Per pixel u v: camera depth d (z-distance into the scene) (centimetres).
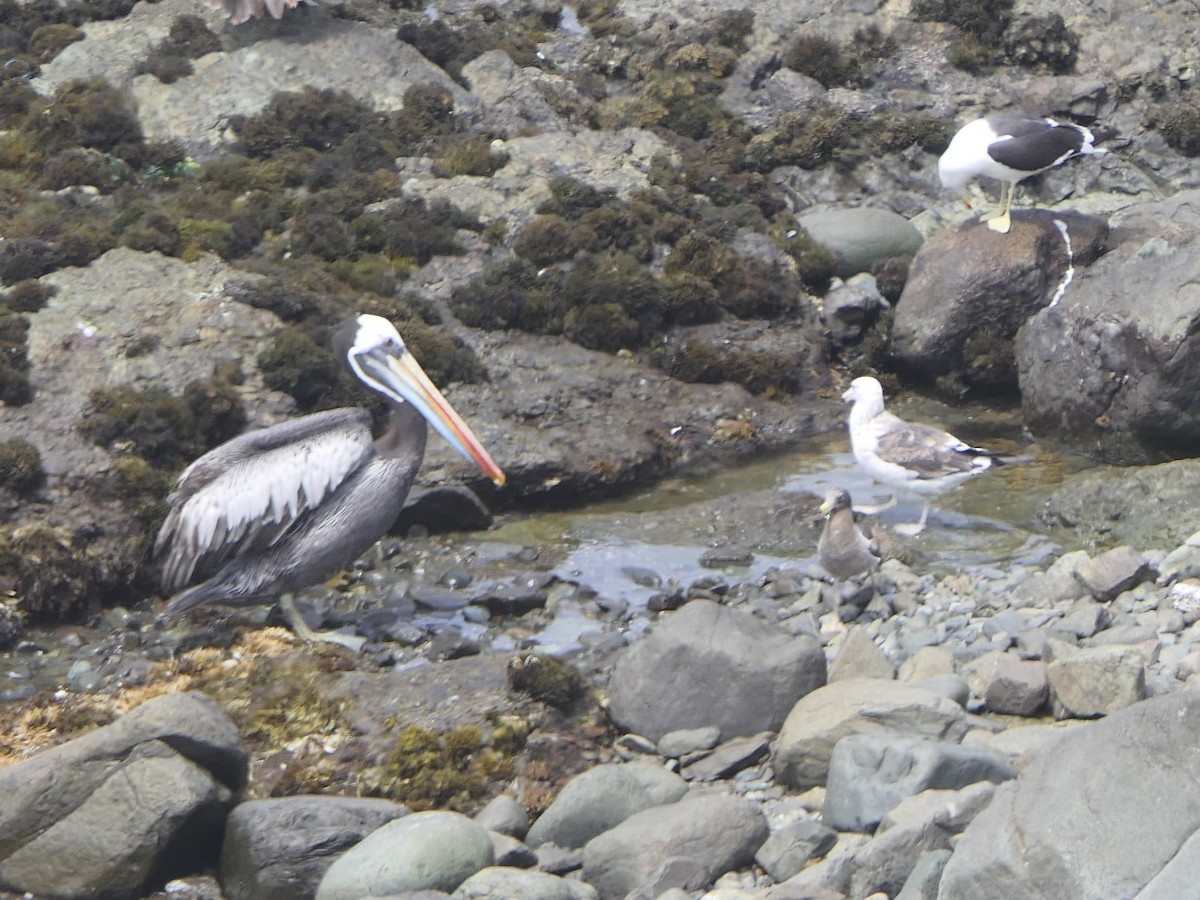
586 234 1930
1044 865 811
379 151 2048
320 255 1877
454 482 1605
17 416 1557
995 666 1197
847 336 1969
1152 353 1645
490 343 1825
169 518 1330
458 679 1237
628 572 1497
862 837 971
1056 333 1762
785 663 1174
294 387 1652
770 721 1171
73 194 1923
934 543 1518
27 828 1025
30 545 1419
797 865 980
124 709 1249
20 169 1981
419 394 1358
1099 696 1122
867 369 1948
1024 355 1809
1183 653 1205
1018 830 833
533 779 1145
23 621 1391
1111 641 1237
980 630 1302
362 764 1152
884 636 1322
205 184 1969
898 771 994
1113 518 1506
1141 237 1831
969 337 1870
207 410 1598
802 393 1884
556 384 1783
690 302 1895
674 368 1853
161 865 1028
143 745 1036
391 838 980
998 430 1831
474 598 1434
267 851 1016
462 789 1132
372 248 1902
